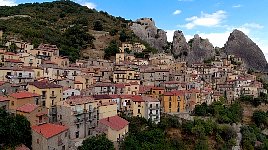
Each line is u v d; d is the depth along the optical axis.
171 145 153.75
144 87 199.00
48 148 111.00
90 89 173.62
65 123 130.75
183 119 176.62
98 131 134.12
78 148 124.69
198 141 162.88
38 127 117.75
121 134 134.75
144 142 142.00
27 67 175.12
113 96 165.12
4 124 112.62
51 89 140.62
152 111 163.25
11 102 125.69
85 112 135.12
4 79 158.62
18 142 113.00
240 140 185.38
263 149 183.88
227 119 191.25
